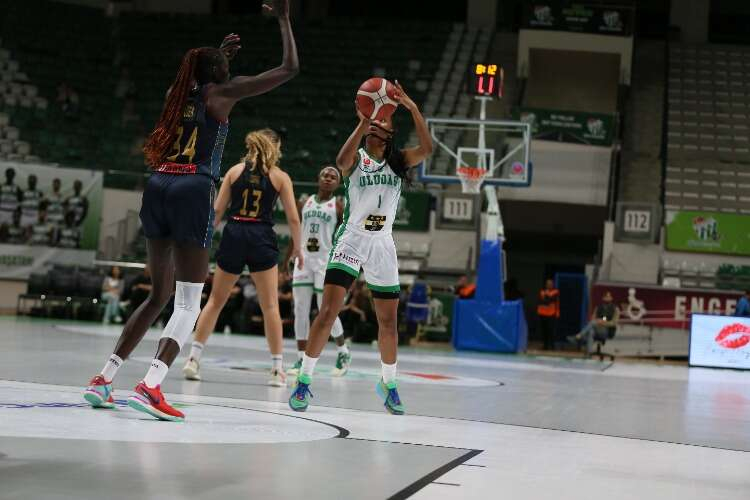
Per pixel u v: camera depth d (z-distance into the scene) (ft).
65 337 42.60
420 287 69.36
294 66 17.29
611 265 80.12
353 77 102.89
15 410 16.08
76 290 70.23
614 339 70.23
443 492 11.18
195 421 16.56
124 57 102.12
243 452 13.33
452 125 67.26
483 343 62.39
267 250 25.96
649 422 21.90
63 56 97.81
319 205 30.40
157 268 17.58
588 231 90.12
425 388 28.14
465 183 61.16
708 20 112.98
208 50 17.16
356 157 20.67
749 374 53.88
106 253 78.84
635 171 94.48
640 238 80.12
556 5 101.50
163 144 17.03
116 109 95.45
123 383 22.79
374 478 11.85
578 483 12.55
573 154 88.63
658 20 118.52
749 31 117.29
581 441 17.42
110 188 80.79
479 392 27.84
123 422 15.62
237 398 21.68
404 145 92.43
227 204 26.61
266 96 99.45
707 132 98.58
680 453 16.52
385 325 20.43
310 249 30.32
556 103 105.40
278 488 10.80
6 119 88.12
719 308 68.59
